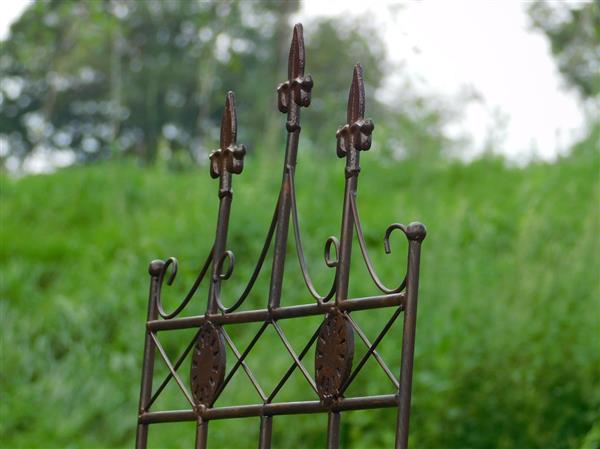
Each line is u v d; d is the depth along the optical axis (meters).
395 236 8.00
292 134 2.18
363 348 6.64
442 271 6.89
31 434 7.26
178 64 23.70
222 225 2.30
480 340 6.36
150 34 23.80
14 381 7.79
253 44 23.36
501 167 10.81
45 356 8.01
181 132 24.02
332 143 13.50
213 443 6.68
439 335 6.43
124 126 24.20
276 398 6.71
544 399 6.23
